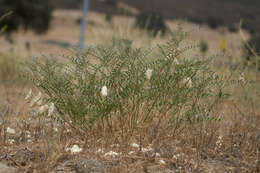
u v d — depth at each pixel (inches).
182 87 133.6
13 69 262.2
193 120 134.9
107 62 132.7
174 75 132.6
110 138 131.9
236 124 154.1
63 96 131.3
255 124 153.5
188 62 137.3
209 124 141.5
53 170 111.3
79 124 131.9
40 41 1074.7
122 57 133.8
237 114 166.7
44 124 137.3
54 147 122.9
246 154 130.0
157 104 136.9
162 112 138.3
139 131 137.4
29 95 137.6
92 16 1779.0
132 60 134.0
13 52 315.6
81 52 137.2
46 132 134.2
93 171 110.6
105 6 2075.5
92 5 2060.8
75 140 134.9
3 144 130.6
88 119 136.3
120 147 126.6
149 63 134.2
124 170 109.7
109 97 129.6
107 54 135.6
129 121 134.1
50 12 912.3
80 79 132.6
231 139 141.9
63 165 114.9
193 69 135.5
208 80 136.0
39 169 110.1
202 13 2165.4
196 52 145.3
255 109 172.7
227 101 169.6
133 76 131.5
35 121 160.4
